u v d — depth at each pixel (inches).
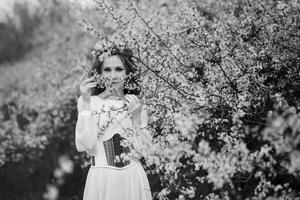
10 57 681.0
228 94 140.6
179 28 165.9
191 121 102.1
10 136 285.0
